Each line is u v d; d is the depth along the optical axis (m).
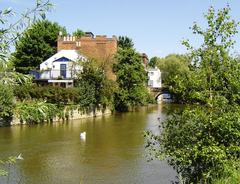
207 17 10.44
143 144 27.80
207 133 10.40
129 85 61.50
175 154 10.72
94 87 50.16
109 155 23.77
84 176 18.89
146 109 67.94
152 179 18.22
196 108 10.48
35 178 18.38
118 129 36.81
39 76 57.53
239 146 10.28
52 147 26.19
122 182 17.84
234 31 10.29
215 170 10.43
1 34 5.42
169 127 11.24
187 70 10.81
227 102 10.23
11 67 5.68
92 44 67.62
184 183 11.16
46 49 71.75
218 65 10.37
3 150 24.56
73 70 56.12
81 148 26.08
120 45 99.12
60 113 43.03
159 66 109.50
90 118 47.94
